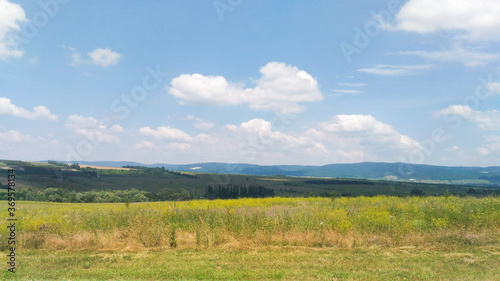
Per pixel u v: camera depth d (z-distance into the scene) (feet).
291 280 24.76
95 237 37.01
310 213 47.24
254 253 32.32
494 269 26.43
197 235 36.17
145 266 28.73
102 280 25.00
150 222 42.16
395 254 31.40
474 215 42.11
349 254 31.58
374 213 46.26
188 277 25.70
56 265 29.37
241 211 49.29
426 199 67.92
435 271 26.23
